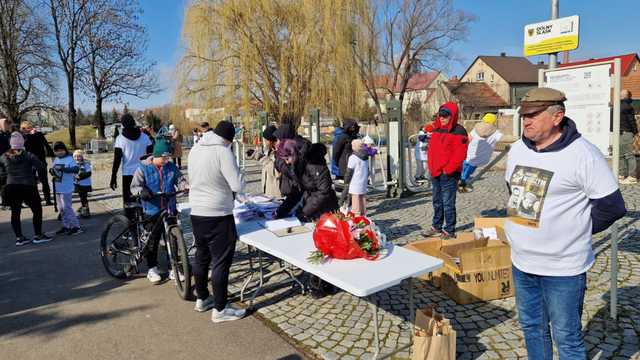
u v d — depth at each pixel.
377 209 8.30
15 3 24.30
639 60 45.19
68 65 27.22
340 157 8.47
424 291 4.30
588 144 2.25
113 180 6.05
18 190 6.62
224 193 3.72
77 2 26.00
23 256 6.14
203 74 14.69
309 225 4.18
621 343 3.17
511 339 3.33
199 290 4.07
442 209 6.07
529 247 2.40
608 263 4.71
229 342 3.49
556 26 4.61
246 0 14.12
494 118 9.31
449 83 47.47
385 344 3.34
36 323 3.99
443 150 5.72
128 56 27.44
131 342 3.56
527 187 2.38
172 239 4.49
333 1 14.30
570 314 2.34
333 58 14.54
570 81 3.87
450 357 2.81
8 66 24.73
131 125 6.04
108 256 5.22
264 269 5.14
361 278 2.79
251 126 14.95
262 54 14.56
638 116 11.98
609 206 2.16
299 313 3.96
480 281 3.98
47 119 28.84
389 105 9.43
